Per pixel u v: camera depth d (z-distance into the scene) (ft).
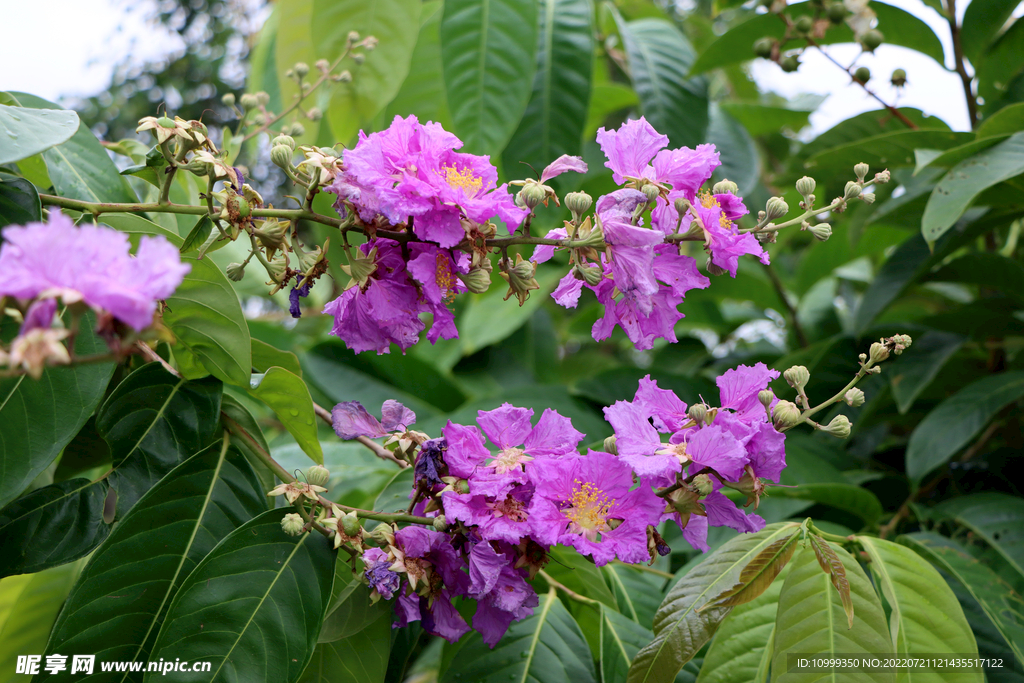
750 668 1.95
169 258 1.39
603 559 1.71
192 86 9.77
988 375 2.78
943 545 2.36
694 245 3.33
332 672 1.90
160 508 1.90
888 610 2.25
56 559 1.89
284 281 1.78
